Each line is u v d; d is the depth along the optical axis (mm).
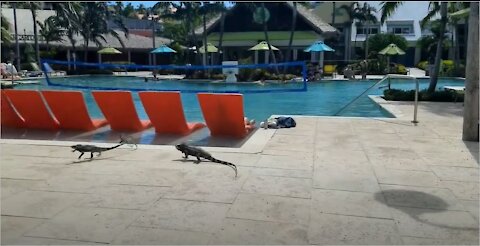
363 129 9531
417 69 45562
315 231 4141
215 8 35188
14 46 40750
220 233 4105
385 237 4008
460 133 9062
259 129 9594
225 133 9625
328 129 9523
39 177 5902
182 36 61281
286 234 4078
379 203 4859
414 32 52625
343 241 3936
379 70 35562
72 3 41156
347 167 6359
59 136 9695
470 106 8172
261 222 4352
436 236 4023
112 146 7785
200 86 27359
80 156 7012
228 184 5551
